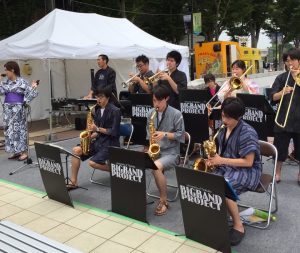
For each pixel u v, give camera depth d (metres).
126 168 3.73
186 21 16.48
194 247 3.22
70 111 9.55
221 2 20.14
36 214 4.05
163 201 4.02
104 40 8.57
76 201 4.41
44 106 10.90
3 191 4.82
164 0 20.59
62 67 11.47
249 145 3.36
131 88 6.39
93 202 4.38
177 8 20.80
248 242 3.36
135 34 9.94
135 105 5.34
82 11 16.78
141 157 3.56
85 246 3.34
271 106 4.88
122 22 10.31
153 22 21.03
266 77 14.11
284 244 3.31
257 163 3.51
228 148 3.50
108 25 9.55
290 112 4.55
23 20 14.80
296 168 5.38
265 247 3.27
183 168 3.15
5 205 4.33
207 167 3.43
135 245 3.32
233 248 3.26
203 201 3.09
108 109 4.72
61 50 7.61
